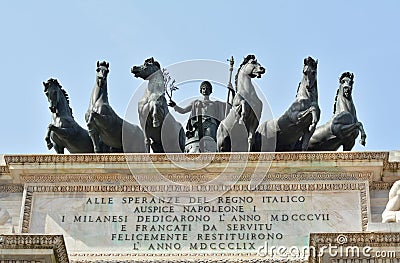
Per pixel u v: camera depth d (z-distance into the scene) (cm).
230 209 6209
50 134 6606
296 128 6581
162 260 6022
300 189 6259
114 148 6675
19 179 6353
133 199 6259
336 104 6744
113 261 6016
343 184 6272
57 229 6188
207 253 6066
